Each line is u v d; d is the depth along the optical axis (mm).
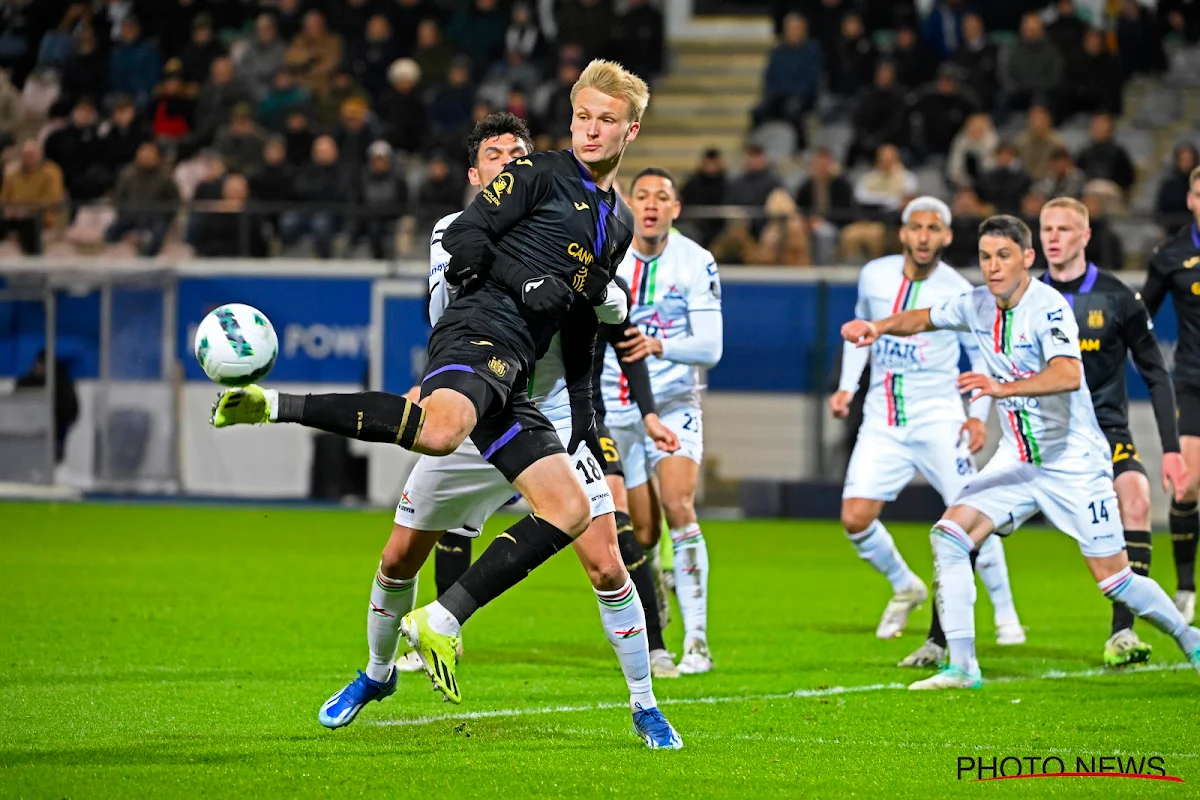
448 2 65000
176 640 22750
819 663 21953
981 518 19812
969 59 60750
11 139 64000
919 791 13531
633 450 22125
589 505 14336
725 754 15039
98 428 53469
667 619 22344
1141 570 22688
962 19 63000
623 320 15648
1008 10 65562
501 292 14352
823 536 44312
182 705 17266
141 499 52250
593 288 14859
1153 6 65375
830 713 17562
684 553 21359
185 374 53219
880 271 25344
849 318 50156
